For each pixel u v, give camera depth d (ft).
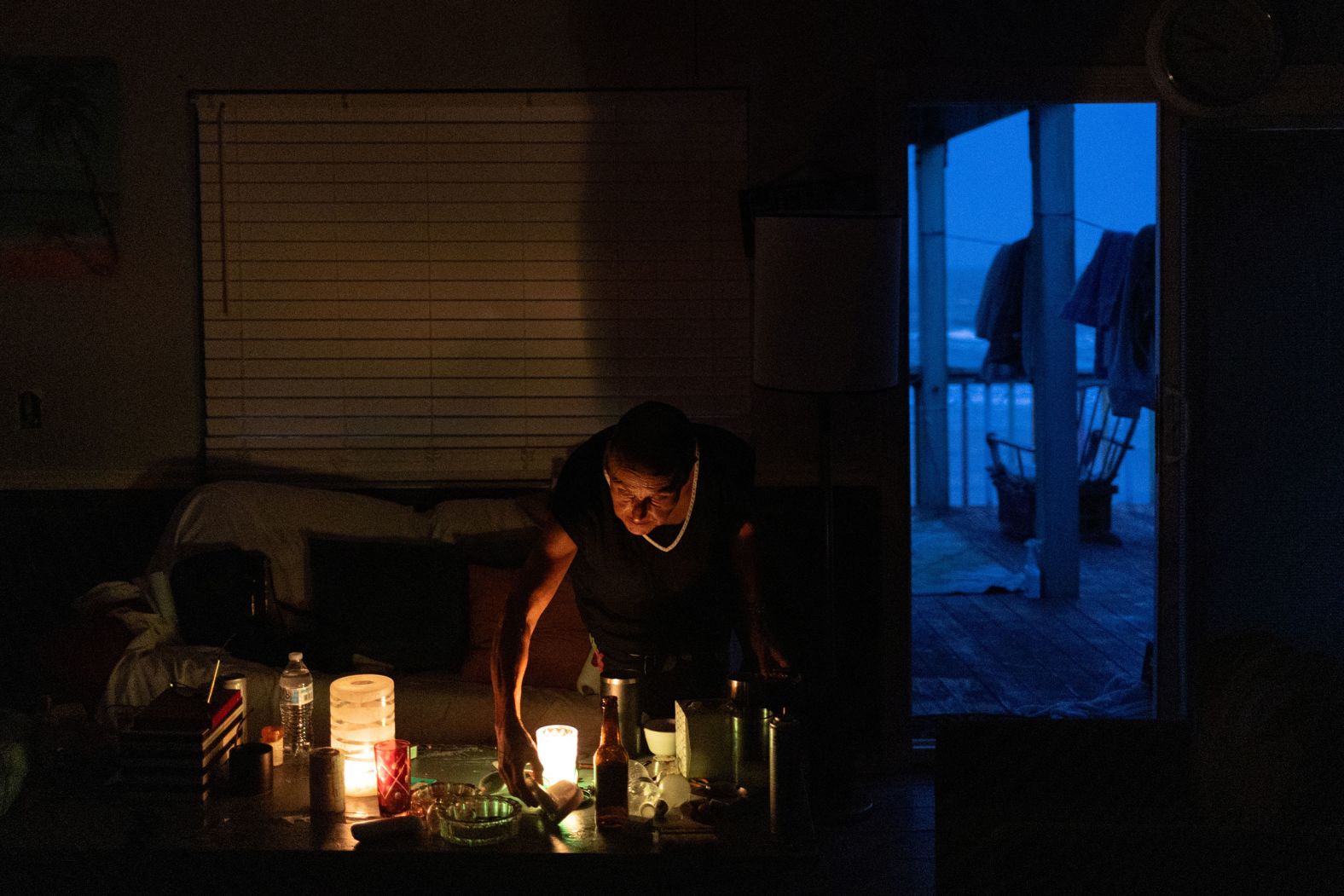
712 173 12.65
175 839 7.04
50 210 12.65
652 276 12.75
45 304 12.73
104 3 12.50
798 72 12.50
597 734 10.16
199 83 12.60
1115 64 12.53
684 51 12.53
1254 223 12.83
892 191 12.51
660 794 7.48
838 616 12.78
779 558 12.73
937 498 27.86
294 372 12.84
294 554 11.77
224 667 10.34
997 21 12.45
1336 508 12.97
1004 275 22.17
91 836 7.08
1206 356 12.91
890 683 12.78
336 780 7.38
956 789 8.02
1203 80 12.46
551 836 7.03
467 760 8.36
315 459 12.91
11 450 12.82
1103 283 18.78
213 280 12.75
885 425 12.66
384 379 12.85
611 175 12.67
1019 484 24.27
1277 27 12.37
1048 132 19.15
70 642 10.53
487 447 12.89
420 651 11.28
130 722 7.94
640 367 12.82
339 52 12.57
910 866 10.48
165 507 12.84
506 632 8.05
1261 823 6.38
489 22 12.53
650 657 8.71
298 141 12.64
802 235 10.66
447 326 12.79
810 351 10.82
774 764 6.93
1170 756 7.88
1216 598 13.05
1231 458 13.01
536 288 12.76
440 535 12.06
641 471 7.39
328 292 12.78
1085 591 20.31
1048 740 7.98
